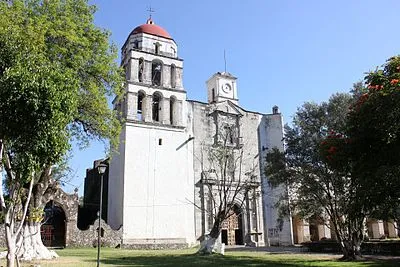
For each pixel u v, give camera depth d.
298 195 27.23
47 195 22.45
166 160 39.12
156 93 40.81
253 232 41.22
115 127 23.27
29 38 14.62
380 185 13.27
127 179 36.69
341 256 24.61
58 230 37.28
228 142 43.56
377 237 43.47
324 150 16.38
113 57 22.16
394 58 14.83
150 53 41.53
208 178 40.75
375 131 14.05
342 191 22.38
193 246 37.91
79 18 20.92
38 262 18.73
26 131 10.20
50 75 10.95
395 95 12.75
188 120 42.06
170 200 38.16
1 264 17.36
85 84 20.80
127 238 35.34
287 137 25.84
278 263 19.86
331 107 24.19
